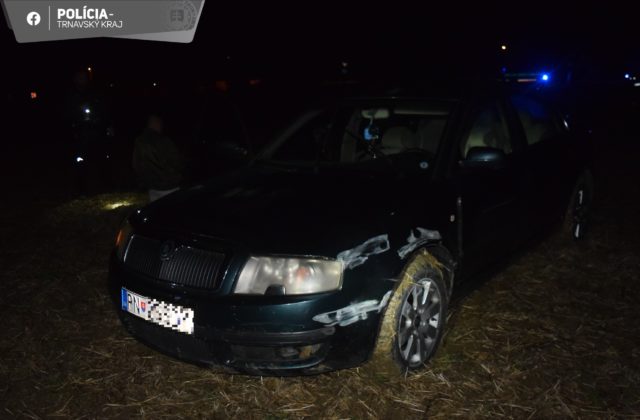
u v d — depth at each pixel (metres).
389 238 2.98
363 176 3.62
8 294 4.53
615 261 4.95
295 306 2.68
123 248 3.23
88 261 5.29
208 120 6.43
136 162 5.04
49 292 4.55
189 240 2.94
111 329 3.90
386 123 4.25
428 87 4.15
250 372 2.82
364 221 3.01
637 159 10.70
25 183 9.48
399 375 3.13
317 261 2.76
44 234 6.23
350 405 2.96
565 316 3.92
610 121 19.00
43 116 18.95
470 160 3.45
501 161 3.42
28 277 4.89
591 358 3.37
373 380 3.14
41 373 3.35
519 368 3.26
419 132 3.99
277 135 4.41
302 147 4.22
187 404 3.01
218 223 3.03
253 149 6.31
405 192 3.32
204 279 2.82
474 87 4.13
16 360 3.50
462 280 3.64
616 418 2.81
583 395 3.00
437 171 3.49
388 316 2.96
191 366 3.38
